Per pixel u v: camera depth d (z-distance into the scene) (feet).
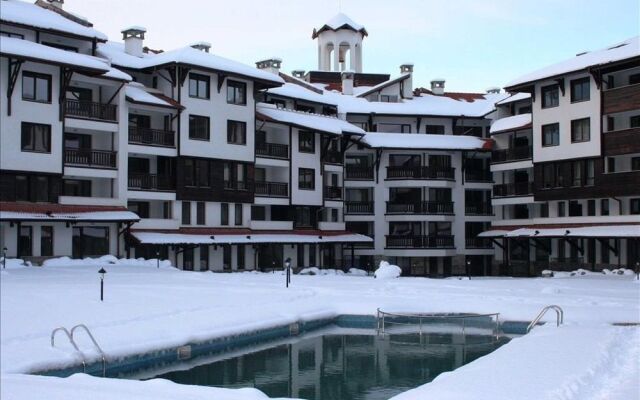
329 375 64.34
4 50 120.47
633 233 144.25
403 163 202.28
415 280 132.26
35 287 92.58
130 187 146.00
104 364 59.11
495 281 131.23
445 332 83.71
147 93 151.23
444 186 198.18
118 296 88.17
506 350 57.26
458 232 201.05
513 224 187.52
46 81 132.16
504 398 40.73
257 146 169.89
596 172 158.40
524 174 193.98
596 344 59.36
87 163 138.31
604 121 156.35
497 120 200.23
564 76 163.32
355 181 199.41
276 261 175.32
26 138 129.08
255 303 88.17
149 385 45.34
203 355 69.46
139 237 141.38
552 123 169.58
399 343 78.28
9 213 122.01
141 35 167.94
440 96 224.94
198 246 153.07
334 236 182.91
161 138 151.23
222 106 161.48
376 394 58.29
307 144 183.11
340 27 233.96
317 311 87.81
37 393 42.16
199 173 157.38
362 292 104.27
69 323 69.97
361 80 233.55
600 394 41.93
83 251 139.33
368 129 205.77
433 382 46.39
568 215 170.60
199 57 156.76
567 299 93.97
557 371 48.42
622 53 151.64
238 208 167.32
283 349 74.84
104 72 135.85
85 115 138.31
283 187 176.24
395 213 198.08
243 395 42.24
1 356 56.59
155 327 70.23
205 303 85.87
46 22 139.13
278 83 170.91
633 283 123.75
